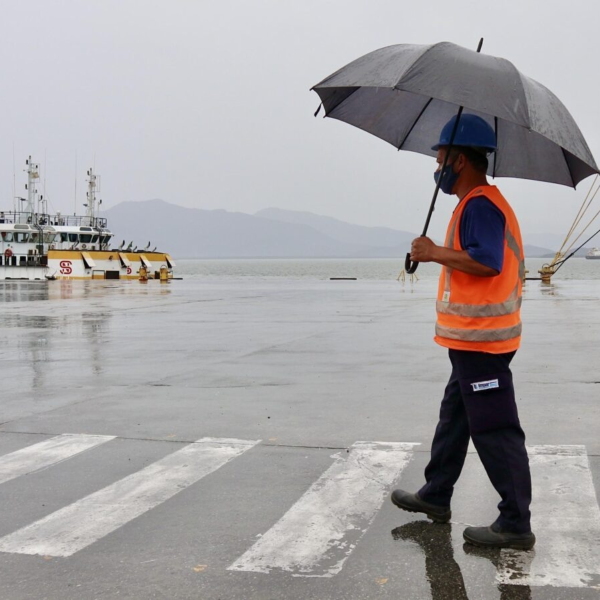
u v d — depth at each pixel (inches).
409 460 211.0
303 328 597.6
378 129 180.7
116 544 153.7
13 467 210.4
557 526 159.6
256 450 224.5
